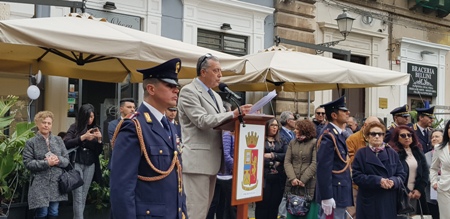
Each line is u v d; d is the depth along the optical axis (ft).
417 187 22.62
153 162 10.79
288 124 29.96
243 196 14.49
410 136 22.59
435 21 54.75
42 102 31.60
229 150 21.42
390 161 19.15
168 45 22.58
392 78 31.65
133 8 35.01
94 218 23.34
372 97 49.65
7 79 30.19
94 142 22.40
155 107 11.31
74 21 22.24
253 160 14.90
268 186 23.11
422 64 53.47
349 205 20.39
